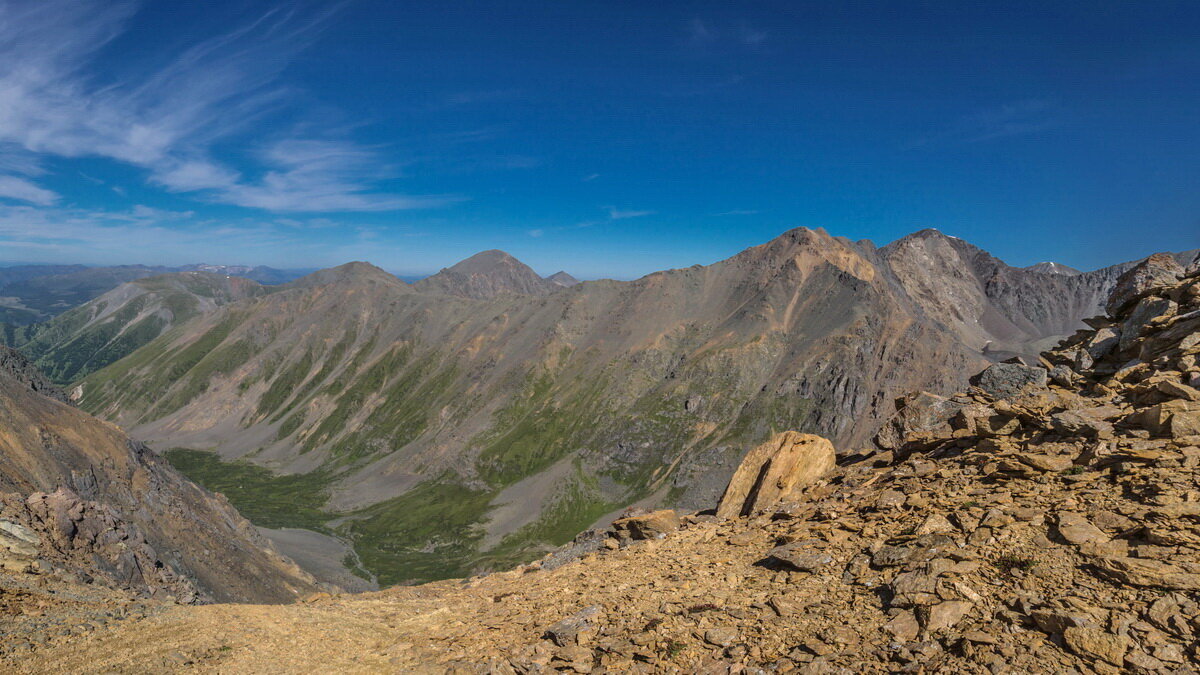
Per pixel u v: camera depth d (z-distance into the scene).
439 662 18.20
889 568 15.82
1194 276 23.52
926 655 11.78
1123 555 12.34
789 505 26.00
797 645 13.70
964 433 23.33
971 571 13.86
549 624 19.53
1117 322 26.03
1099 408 19.55
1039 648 10.93
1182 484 13.88
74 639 18.61
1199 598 10.55
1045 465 17.53
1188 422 15.99
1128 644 10.23
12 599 20.98
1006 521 15.31
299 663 18.80
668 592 19.39
